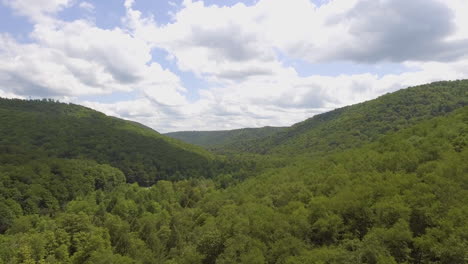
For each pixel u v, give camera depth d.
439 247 27.16
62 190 104.31
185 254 52.56
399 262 29.09
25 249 50.66
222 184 131.88
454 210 30.19
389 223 34.38
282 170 100.25
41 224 67.50
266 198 62.44
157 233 72.62
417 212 33.84
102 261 52.50
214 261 45.94
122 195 104.19
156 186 121.94
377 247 29.66
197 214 84.19
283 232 40.41
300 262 31.95
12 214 81.81
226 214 62.00
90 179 118.25
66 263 52.28
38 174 106.50
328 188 54.06
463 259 25.36
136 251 63.41
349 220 39.41
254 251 37.16
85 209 85.25
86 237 59.50
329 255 31.45
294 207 49.41
